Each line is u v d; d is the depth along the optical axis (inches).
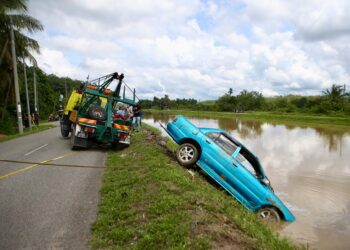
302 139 927.0
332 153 634.2
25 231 170.4
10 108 1315.2
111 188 247.0
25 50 944.9
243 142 795.4
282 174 423.2
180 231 164.2
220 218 196.9
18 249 150.9
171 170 286.0
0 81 965.8
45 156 394.3
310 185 368.5
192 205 206.2
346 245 213.9
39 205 210.2
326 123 1847.9
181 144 348.8
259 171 299.0
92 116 447.2
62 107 677.9
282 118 2247.8
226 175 292.8
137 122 674.8
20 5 697.0
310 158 562.9
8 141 570.6
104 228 174.4
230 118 2476.6
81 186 259.4
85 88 450.6
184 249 148.1
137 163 332.2
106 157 407.8
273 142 814.5
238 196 281.4
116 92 481.1
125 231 168.6
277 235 212.8
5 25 813.2
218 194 265.4
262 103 3880.4
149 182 255.0
